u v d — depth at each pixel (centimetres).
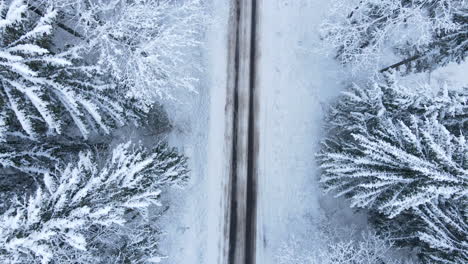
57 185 795
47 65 727
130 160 884
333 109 1196
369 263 1034
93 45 882
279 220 1274
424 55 1090
